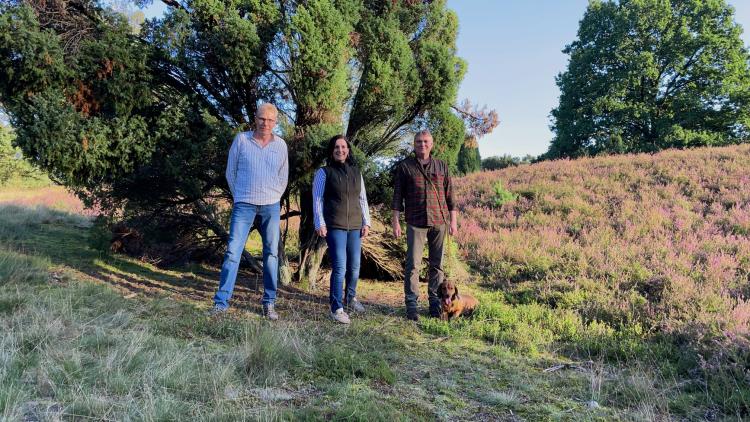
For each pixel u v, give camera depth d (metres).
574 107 32.34
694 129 28.83
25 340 3.02
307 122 5.59
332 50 5.09
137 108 5.01
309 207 6.22
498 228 10.30
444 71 5.77
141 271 6.38
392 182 6.11
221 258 7.71
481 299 5.94
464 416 2.67
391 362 3.57
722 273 6.22
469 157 26.11
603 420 2.72
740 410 2.93
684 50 28.52
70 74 4.43
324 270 6.91
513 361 3.83
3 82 4.40
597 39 31.61
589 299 5.63
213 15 4.89
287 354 3.28
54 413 2.15
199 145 5.00
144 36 5.02
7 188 19.25
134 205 6.07
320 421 2.37
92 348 3.12
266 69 5.38
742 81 28.39
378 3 5.93
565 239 9.10
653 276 6.12
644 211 9.98
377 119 5.99
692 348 3.93
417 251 5.09
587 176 14.00
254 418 2.29
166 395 2.46
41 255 6.25
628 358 3.96
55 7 4.93
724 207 10.13
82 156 4.55
